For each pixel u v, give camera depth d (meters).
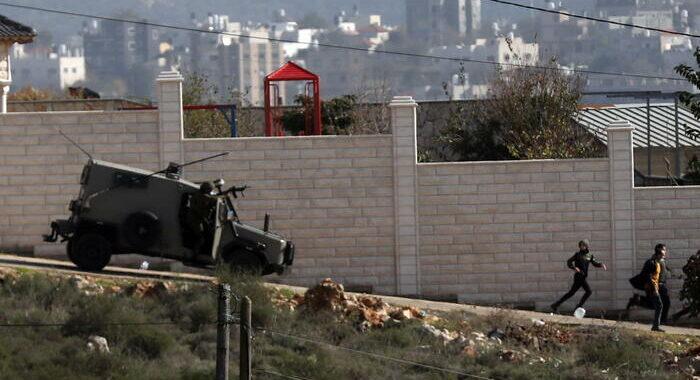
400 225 128.38
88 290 97.88
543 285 129.12
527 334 103.00
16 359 76.62
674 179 164.38
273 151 127.81
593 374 89.12
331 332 94.69
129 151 127.31
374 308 104.56
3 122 126.56
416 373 85.38
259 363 82.06
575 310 121.69
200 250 112.50
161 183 112.69
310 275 127.94
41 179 126.88
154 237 111.69
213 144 127.62
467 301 128.62
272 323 92.50
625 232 129.25
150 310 92.56
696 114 127.75
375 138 128.25
